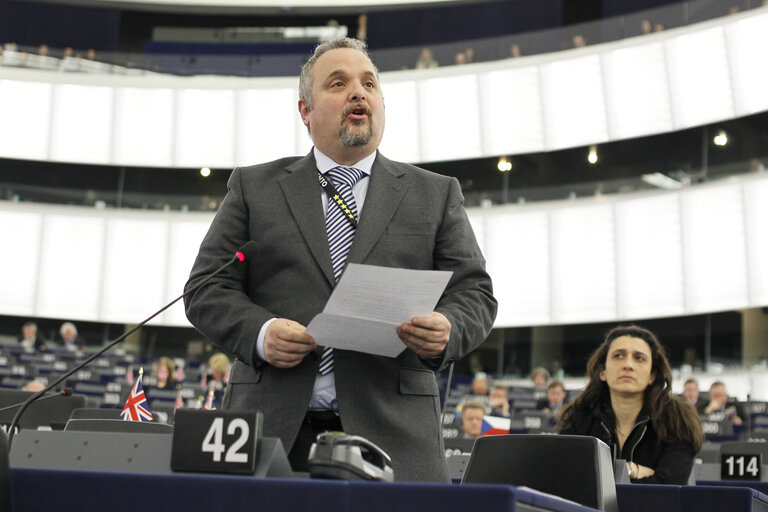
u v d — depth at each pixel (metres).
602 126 13.44
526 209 14.13
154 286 15.30
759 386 11.81
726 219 12.59
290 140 15.16
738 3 12.39
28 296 15.23
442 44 14.62
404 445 2.01
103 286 15.32
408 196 2.26
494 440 2.19
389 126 14.68
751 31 12.20
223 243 2.23
